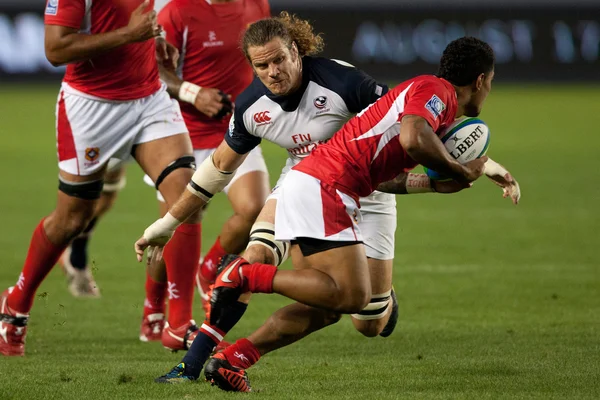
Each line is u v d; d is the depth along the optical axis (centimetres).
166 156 2223
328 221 1652
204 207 2248
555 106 9894
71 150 2228
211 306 1692
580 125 8531
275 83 1777
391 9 10525
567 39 11181
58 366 1970
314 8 10400
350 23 10481
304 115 1861
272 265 1794
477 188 5628
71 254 2942
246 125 1886
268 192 2520
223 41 2775
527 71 11238
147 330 2375
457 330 2405
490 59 1736
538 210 4659
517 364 1934
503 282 3078
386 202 2091
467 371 1870
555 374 1820
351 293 1636
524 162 6338
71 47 2092
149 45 2270
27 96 10062
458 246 3766
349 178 1678
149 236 1941
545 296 2852
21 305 2177
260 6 2894
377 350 2172
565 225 4234
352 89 1825
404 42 10588
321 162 1694
